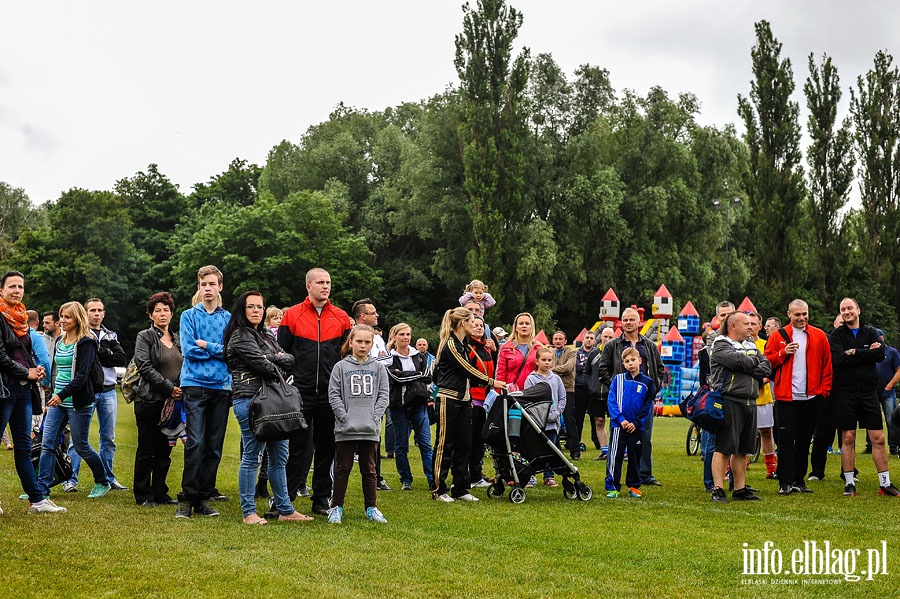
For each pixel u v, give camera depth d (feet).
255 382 25.49
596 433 50.49
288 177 196.95
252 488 25.59
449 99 161.89
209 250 172.24
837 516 27.68
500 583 18.35
